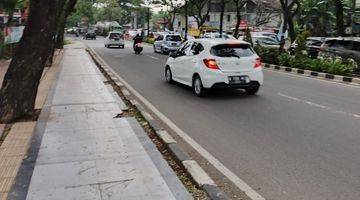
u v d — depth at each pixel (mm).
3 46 21250
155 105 10422
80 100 10289
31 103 8164
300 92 12633
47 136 6941
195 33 48562
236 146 6895
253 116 9117
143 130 7430
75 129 7426
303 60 19609
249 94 12125
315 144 6949
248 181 5395
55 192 4715
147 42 54344
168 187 4883
